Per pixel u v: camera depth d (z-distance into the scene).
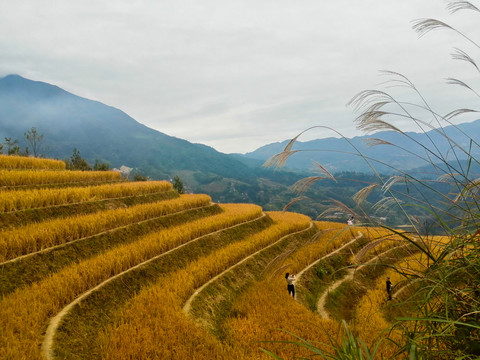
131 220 24.16
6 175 23.84
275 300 18.97
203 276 19.27
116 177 38.06
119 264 16.36
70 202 23.55
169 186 39.62
